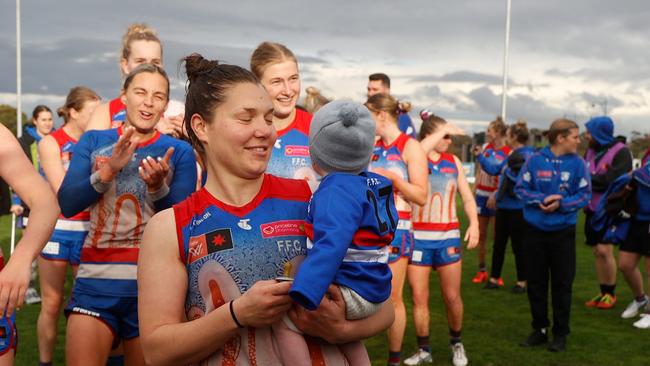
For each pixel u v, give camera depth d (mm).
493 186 9062
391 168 5016
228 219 1780
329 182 1849
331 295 1770
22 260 2213
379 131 5094
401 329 5152
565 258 5918
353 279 1789
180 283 1767
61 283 4766
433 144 5668
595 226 7422
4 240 11883
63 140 5285
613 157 7633
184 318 1829
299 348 1745
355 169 1982
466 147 30953
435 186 5629
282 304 1631
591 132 7812
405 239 5059
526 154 8352
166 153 3180
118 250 3404
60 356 5523
